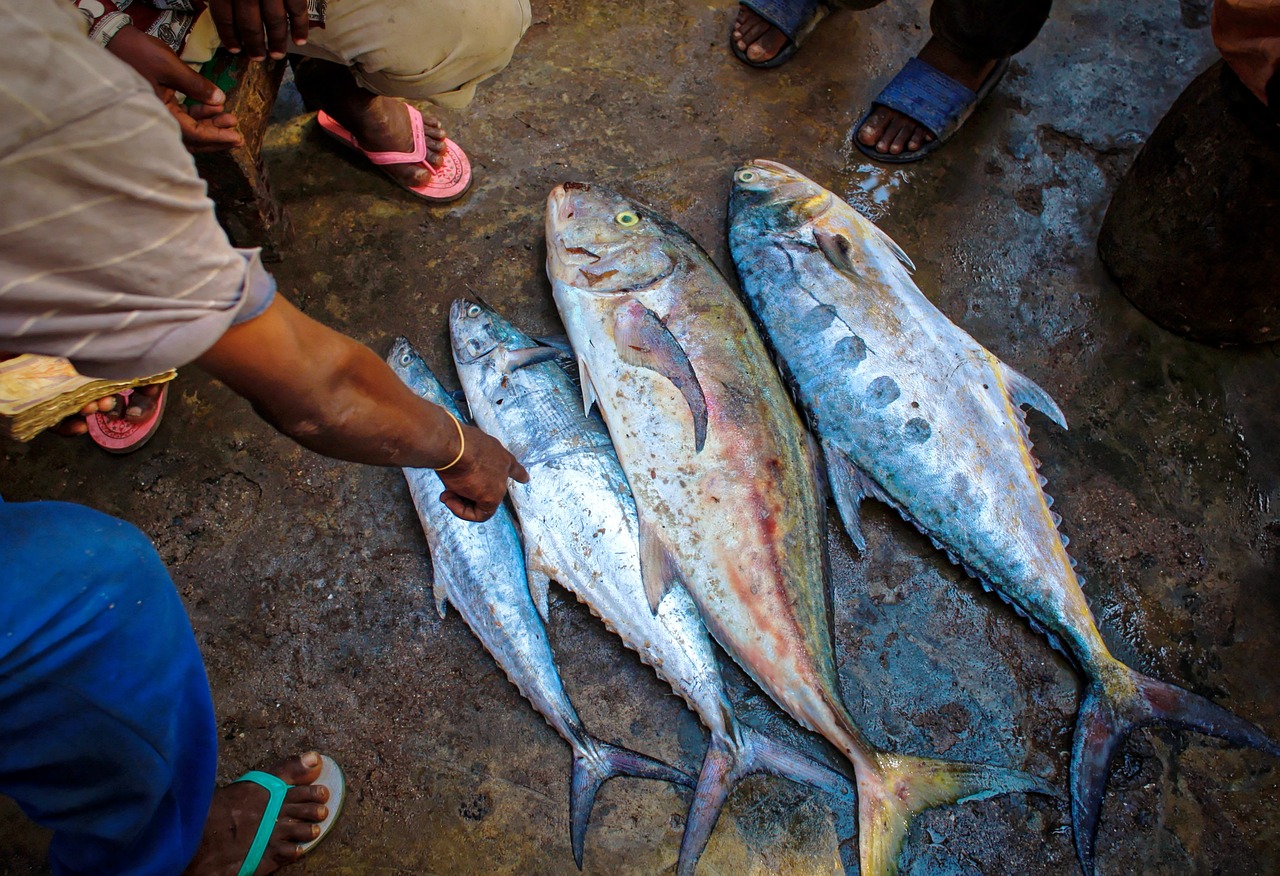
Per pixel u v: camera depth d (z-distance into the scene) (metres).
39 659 1.26
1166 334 2.74
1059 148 3.10
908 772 1.97
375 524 2.34
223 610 2.23
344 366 1.20
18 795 1.41
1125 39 3.37
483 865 1.99
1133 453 2.53
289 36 2.12
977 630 2.27
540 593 2.22
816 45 3.30
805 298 2.59
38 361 1.57
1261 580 2.36
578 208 2.60
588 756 2.03
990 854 2.00
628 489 2.31
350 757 2.09
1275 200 2.29
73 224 0.81
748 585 2.17
